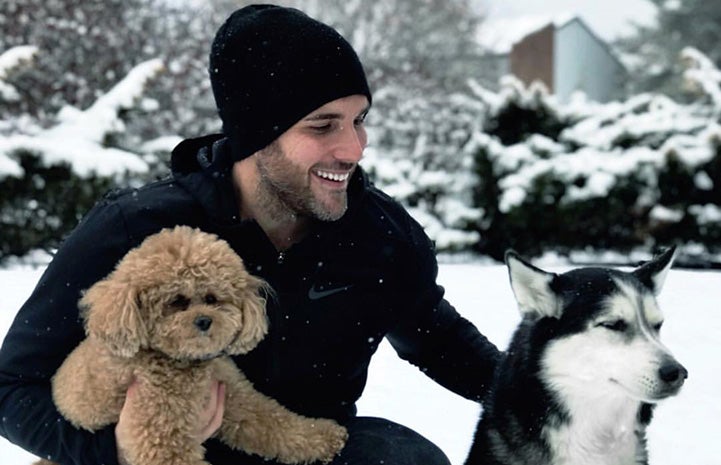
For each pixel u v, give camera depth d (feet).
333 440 9.31
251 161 9.14
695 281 24.48
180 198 9.17
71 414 8.28
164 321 7.95
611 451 10.93
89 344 8.41
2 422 8.67
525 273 11.12
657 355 10.27
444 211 42.11
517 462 10.87
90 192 35.60
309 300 9.45
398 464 9.39
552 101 43.01
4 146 34.19
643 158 39.75
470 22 99.60
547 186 39.93
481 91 45.34
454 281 25.00
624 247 41.04
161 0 54.65
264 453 9.09
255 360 9.41
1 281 23.82
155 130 47.50
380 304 9.95
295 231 9.65
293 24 9.02
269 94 8.79
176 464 8.09
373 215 9.93
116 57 50.29
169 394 8.11
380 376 16.75
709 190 39.96
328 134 9.02
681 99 115.85
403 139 54.49
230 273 8.29
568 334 10.70
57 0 49.29
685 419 14.53
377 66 63.82
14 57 40.63
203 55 53.06
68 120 38.81
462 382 11.50
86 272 8.65
